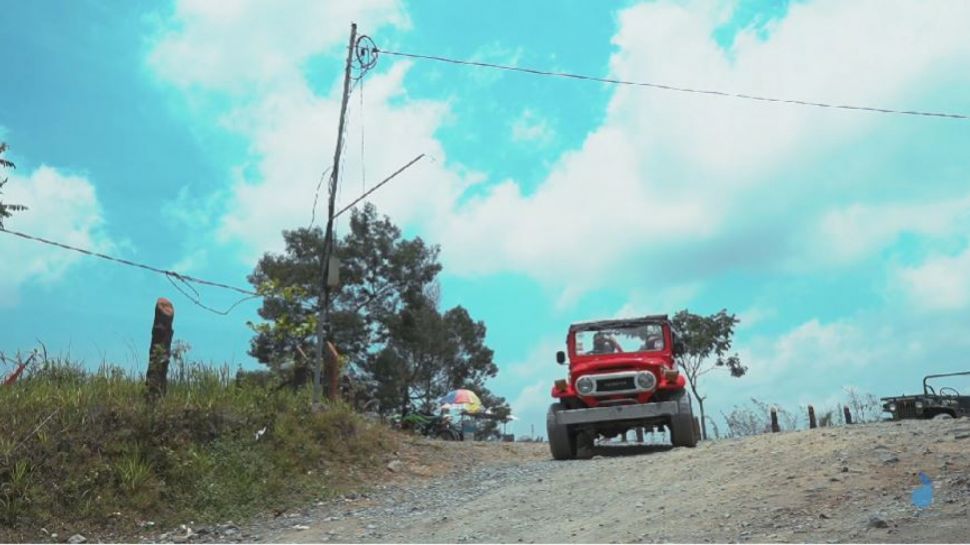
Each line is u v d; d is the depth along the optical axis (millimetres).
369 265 40125
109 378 12734
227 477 11102
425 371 42125
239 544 8945
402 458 13914
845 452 8852
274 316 32531
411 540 8148
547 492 10016
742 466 9359
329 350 15312
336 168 15047
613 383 14484
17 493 9586
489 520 8672
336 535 8859
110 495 10031
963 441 8547
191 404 12047
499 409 40031
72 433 10625
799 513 6832
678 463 10562
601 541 6945
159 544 9211
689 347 30719
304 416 13406
